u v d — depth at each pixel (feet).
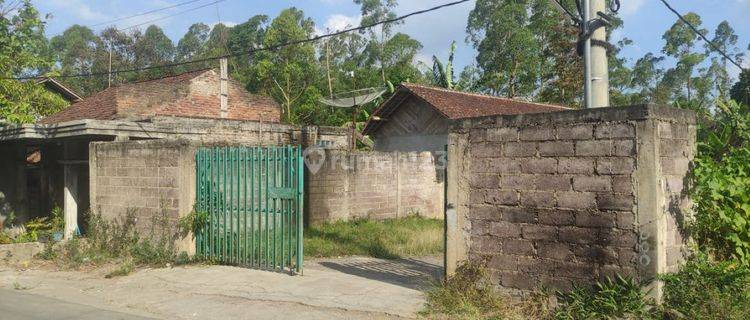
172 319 22.75
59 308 24.41
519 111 69.82
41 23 49.16
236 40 166.20
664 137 19.35
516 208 21.84
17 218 49.21
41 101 52.06
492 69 103.60
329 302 23.89
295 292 25.72
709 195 21.26
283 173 29.71
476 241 22.88
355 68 130.82
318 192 52.60
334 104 71.87
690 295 18.65
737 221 21.42
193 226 33.04
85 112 66.18
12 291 28.53
